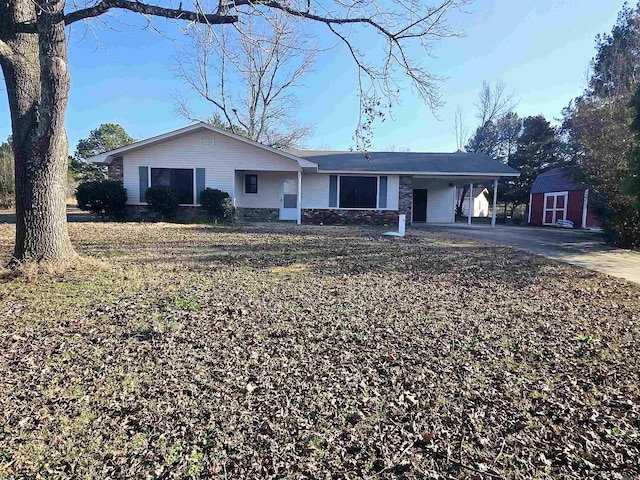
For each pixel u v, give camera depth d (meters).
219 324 3.88
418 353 3.30
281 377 2.84
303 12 6.68
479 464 1.96
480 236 13.24
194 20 5.76
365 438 2.16
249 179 18.05
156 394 2.57
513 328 3.97
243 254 8.12
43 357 3.10
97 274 5.80
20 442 2.06
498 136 38.12
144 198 16.02
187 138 16.06
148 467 1.90
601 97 13.77
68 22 5.54
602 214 11.92
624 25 17.81
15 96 5.45
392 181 17.77
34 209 5.70
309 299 4.86
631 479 1.85
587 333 3.87
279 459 1.97
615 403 2.55
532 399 2.59
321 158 19.16
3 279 5.30
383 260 7.80
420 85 8.06
